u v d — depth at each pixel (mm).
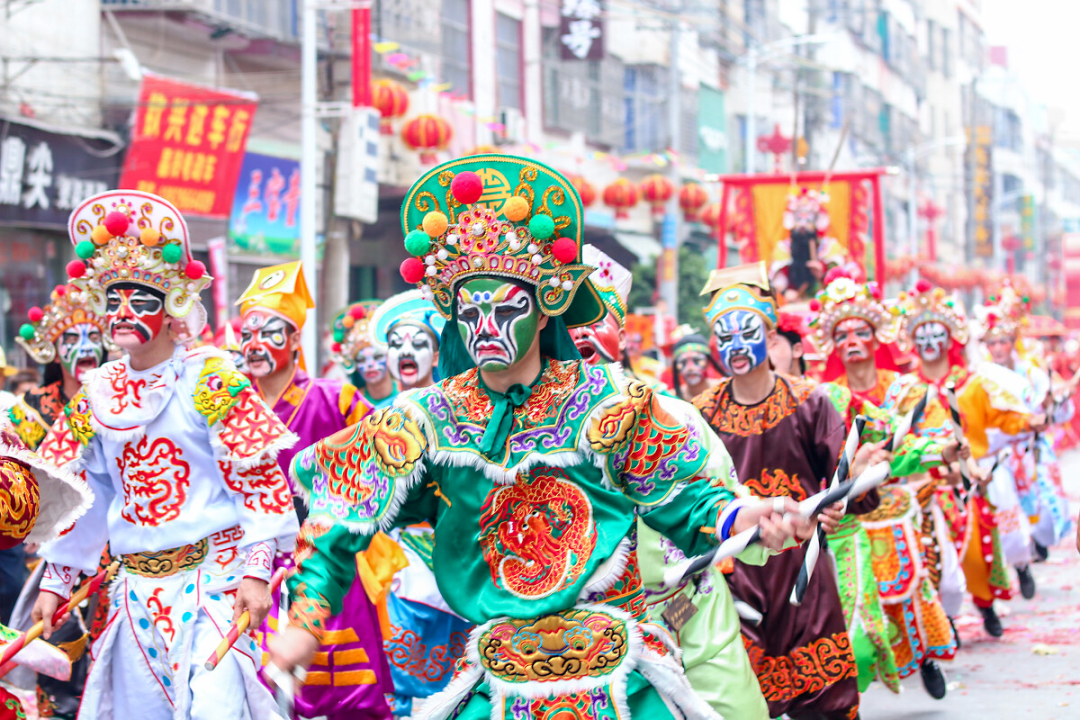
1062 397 10078
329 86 18797
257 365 5785
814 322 7246
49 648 3822
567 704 3074
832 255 15680
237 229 17469
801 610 5098
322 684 5340
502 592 3143
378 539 5605
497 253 3090
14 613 4824
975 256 60969
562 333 3305
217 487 4199
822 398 5270
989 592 7918
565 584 3078
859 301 7109
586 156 25391
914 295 8445
